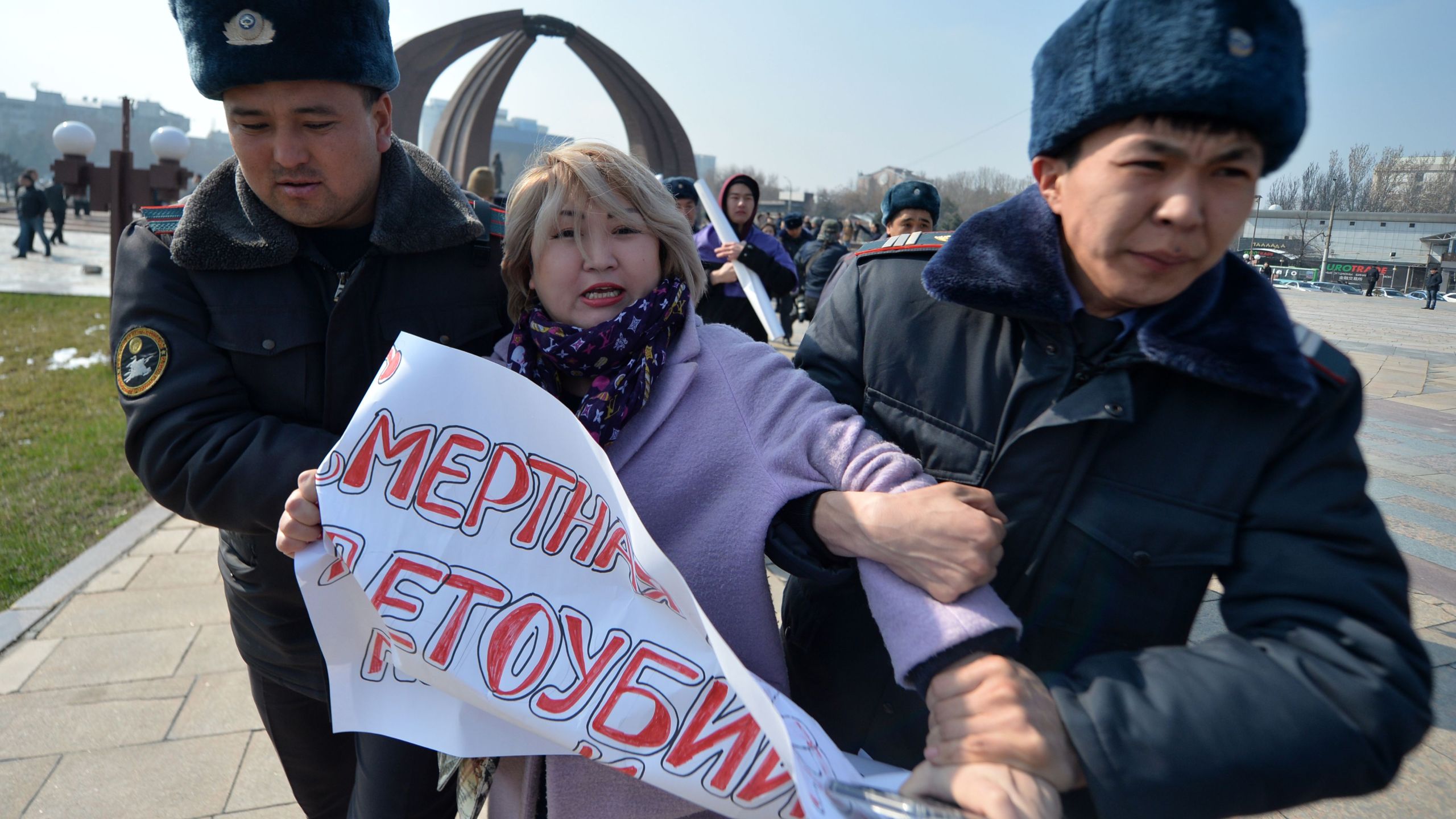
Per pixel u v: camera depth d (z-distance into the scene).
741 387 1.25
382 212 1.50
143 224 1.52
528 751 1.21
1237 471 1.02
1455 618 3.52
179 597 3.64
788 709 1.05
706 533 1.19
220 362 1.46
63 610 3.50
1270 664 0.90
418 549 1.16
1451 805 2.39
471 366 1.15
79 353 8.98
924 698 1.01
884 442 1.18
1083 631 1.11
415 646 1.15
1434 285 31.81
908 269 1.30
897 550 1.03
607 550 1.12
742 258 4.70
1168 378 1.06
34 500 4.68
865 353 1.30
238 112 1.36
